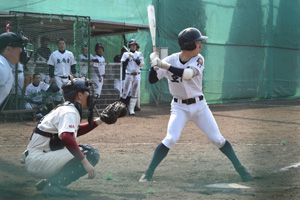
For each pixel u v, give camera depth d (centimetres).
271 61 5519
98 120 1208
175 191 1191
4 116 2938
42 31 3152
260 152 1911
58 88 3070
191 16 4588
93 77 3369
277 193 1166
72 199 1062
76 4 3769
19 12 2952
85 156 1146
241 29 5134
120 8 4041
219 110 4147
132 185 1272
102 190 1191
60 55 3072
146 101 4472
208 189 1223
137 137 2391
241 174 1361
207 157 1805
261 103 5025
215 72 4934
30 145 1124
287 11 5625
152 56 1371
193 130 2711
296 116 3606
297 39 5806
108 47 4272
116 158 1764
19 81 3053
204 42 4769
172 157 1800
